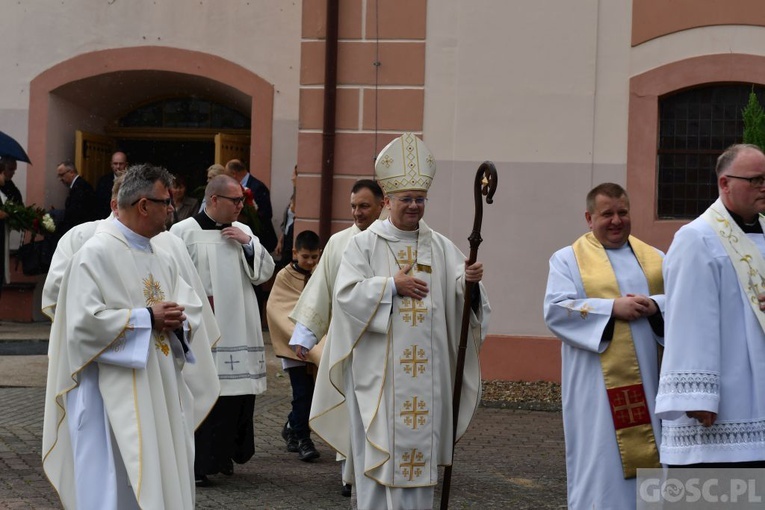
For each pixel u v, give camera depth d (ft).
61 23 52.01
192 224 28.45
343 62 40.83
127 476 19.40
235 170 46.52
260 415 35.37
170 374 19.88
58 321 19.93
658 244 39.34
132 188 19.86
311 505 24.91
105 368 19.33
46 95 52.16
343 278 22.15
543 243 39.75
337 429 23.50
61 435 20.04
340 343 22.15
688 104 39.60
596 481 20.65
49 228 48.85
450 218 40.19
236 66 50.90
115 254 19.61
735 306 17.78
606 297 21.01
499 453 30.63
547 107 39.65
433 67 40.24
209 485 26.71
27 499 24.63
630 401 20.52
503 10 39.75
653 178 39.32
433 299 22.21
